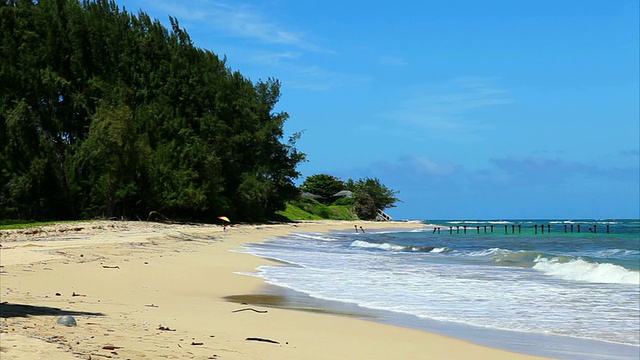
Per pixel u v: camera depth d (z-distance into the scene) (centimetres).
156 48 7244
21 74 5731
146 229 4688
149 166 6056
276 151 8662
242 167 8050
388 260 3108
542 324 1352
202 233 4791
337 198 15062
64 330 884
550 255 3097
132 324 1041
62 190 5488
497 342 1154
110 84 6500
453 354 1024
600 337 1220
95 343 803
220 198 7269
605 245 4688
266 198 8025
